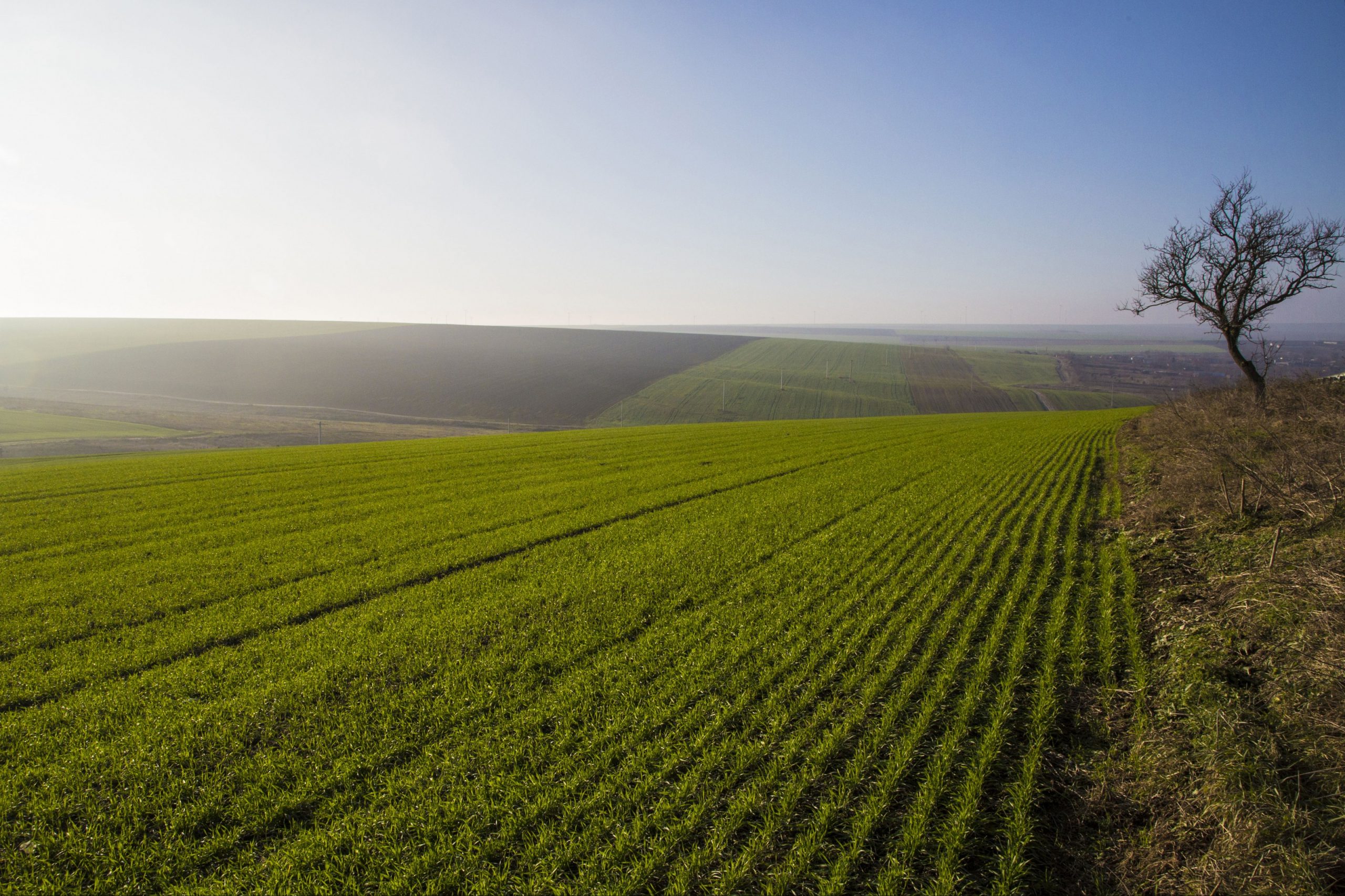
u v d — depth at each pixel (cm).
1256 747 634
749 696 809
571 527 1753
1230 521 1341
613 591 1232
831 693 827
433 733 750
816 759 675
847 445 3584
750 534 1652
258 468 2822
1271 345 3003
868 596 1175
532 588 1265
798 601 1158
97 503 2083
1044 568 1278
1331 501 1208
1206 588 1077
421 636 1032
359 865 559
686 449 3522
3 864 566
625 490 2292
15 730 778
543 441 4012
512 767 688
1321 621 791
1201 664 809
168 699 846
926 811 599
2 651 1008
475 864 552
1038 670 882
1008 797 636
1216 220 3102
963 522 1708
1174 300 3300
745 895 516
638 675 889
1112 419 5078
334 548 1564
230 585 1304
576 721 778
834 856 556
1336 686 676
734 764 671
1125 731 743
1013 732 741
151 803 639
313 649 994
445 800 634
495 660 939
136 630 1083
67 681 902
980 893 521
